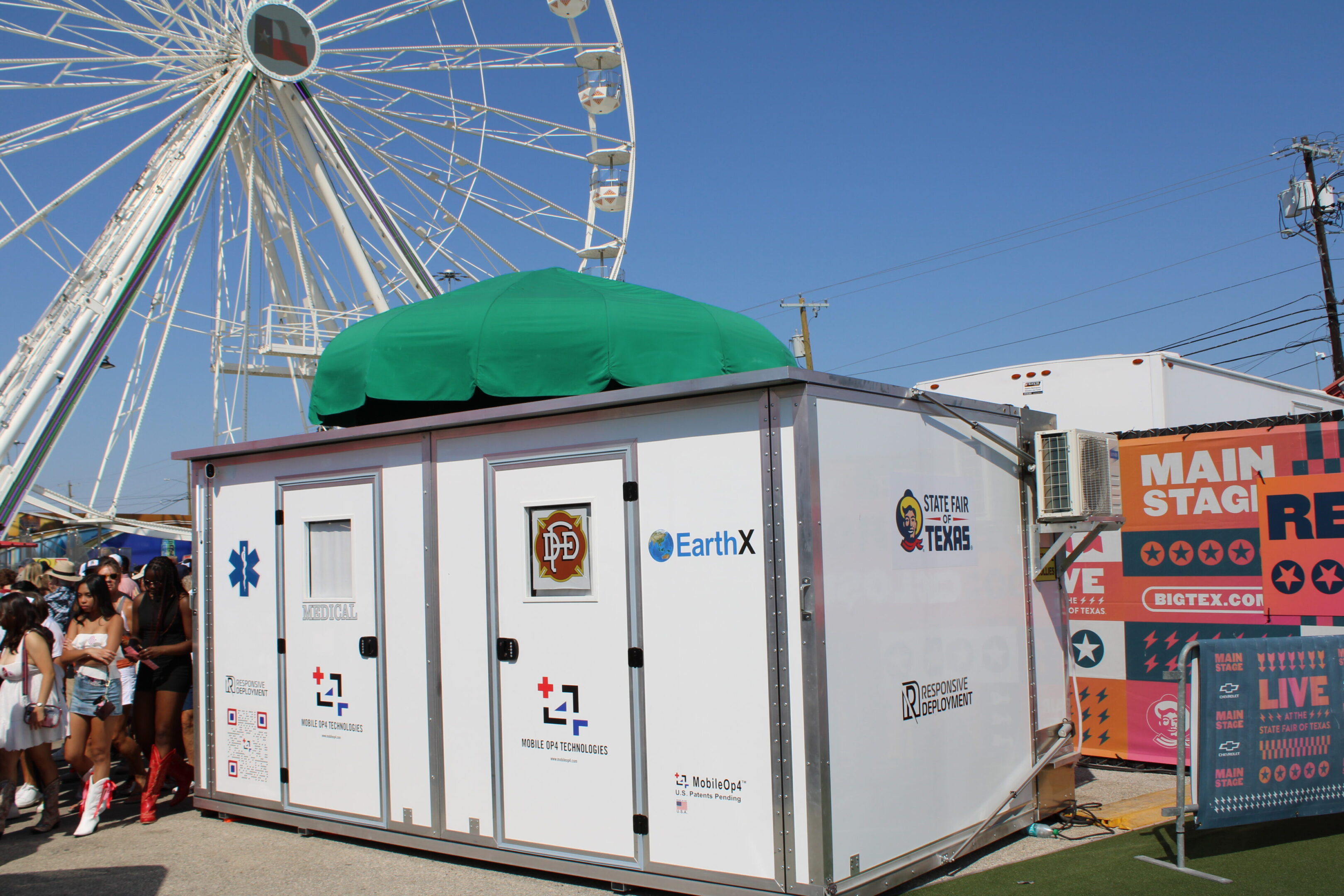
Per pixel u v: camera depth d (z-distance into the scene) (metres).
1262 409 8.59
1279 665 4.63
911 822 4.29
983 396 8.12
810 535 3.93
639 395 4.35
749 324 6.69
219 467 6.23
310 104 17.44
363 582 5.41
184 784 6.58
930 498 4.64
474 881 4.67
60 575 8.26
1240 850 4.75
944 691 4.59
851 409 4.21
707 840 4.14
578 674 4.55
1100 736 6.84
